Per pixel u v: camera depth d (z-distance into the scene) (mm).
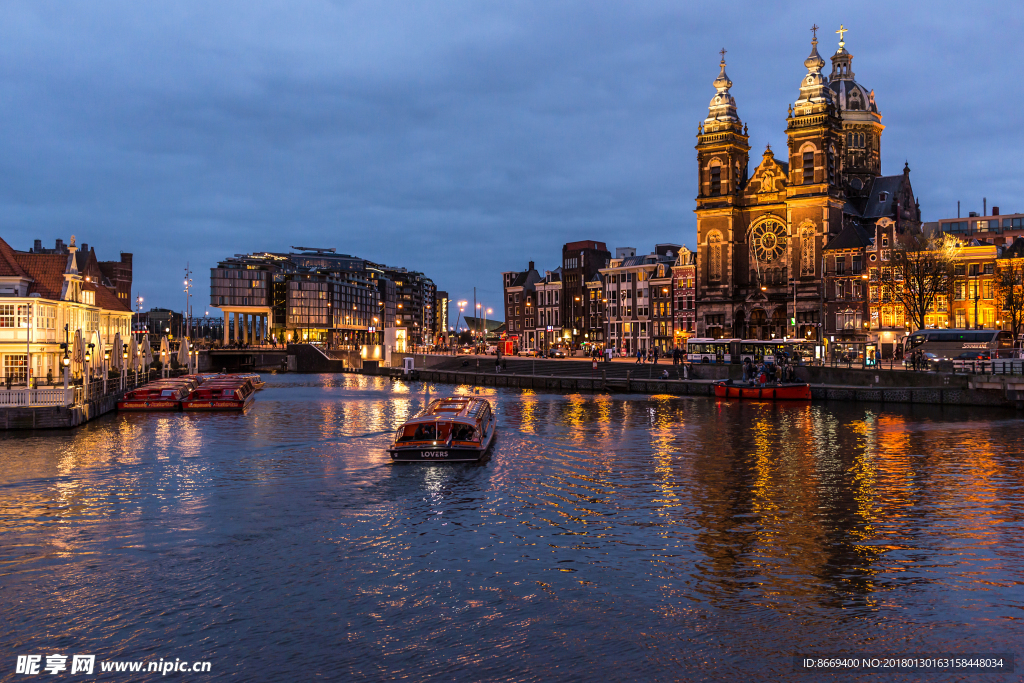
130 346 89750
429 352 186250
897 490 37625
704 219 140125
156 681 18438
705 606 22500
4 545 28875
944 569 25562
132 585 24547
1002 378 73438
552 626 21203
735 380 100500
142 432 60625
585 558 27078
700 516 32938
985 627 20953
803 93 129250
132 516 33281
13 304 68125
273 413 77938
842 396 85125
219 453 50438
